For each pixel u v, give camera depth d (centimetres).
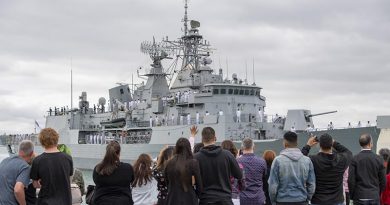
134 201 1098
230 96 4062
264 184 1264
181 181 923
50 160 941
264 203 1162
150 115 4628
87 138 5322
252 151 1175
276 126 3950
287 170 984
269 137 3881
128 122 4775
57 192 939
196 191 946
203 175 960
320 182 1007
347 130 3036
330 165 996
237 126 3756
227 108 4025
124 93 5462
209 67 4394
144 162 1109
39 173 937
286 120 3678
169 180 939
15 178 928
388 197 1159
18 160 939
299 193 985
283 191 990
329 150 1013
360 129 2973
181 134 4009
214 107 4000
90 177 4425
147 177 1097
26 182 930
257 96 4250
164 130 4194
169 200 932
